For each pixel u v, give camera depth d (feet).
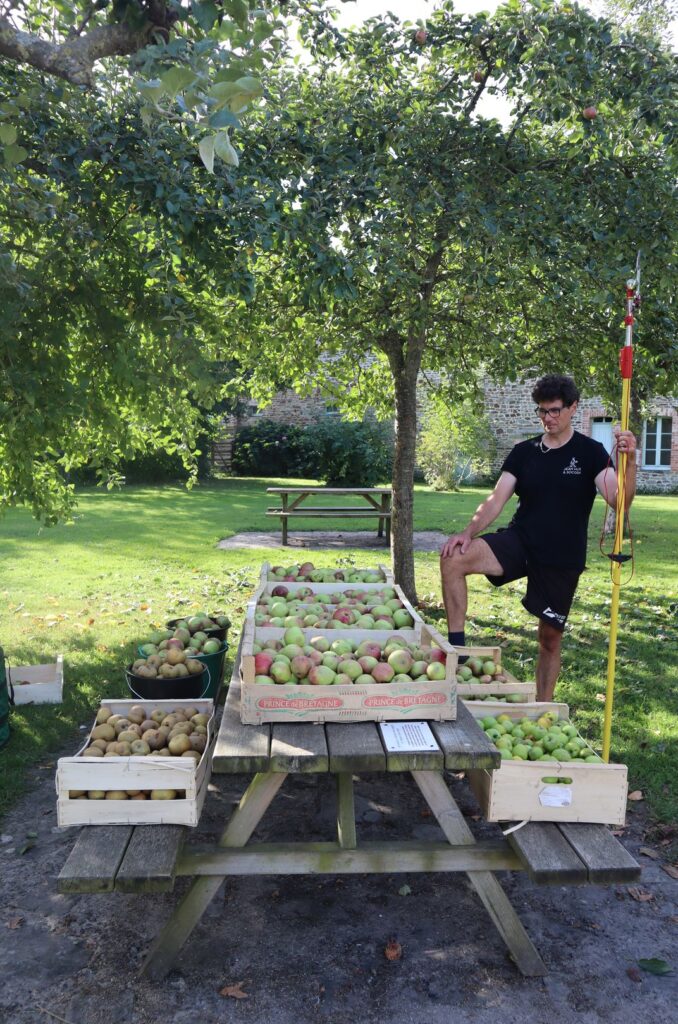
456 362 26.50
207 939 9.51
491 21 16.60
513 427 74.28
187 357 14.21
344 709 9.05
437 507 52.26
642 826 12.29
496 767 8.35
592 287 17.83
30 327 13.46
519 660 19.86
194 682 13.28
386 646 10.10
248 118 14.69
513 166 17.65
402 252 17.62
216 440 73.26
